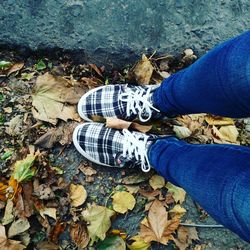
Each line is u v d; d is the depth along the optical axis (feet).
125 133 4.72
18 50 5.06
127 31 5.20
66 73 5.08
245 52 2.88
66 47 5.11
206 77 3.29
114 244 4.62
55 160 4.80
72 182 4.77
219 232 4.90
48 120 4.82
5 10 5.07
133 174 4.89
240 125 5.25
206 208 3.15
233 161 3.02
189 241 4.80
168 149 4.10
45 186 4.59
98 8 5.19
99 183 4.83
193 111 3.98
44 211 4.54
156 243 4.77
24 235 4.46
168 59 5.25
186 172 3.40
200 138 5.09
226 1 5.44
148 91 4.69
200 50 5.33
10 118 4.83
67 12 5.15
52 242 4.56
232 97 3.10
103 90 4.88
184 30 5.32
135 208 4.80
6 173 4.64
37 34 5.09
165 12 5.28
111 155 4.73
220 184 2.95
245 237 2.77
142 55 5.19
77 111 4.95
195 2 5.35
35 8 5.10
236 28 5.44
